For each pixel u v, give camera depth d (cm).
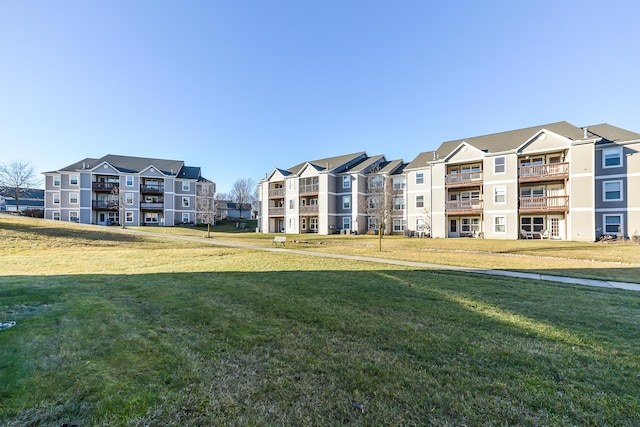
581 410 251
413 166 3148
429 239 2533
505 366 329
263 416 239
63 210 3909
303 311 528
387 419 238
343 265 1137
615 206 2127
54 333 401
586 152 2148
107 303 557
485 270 1035
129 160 4422
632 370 324
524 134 2650
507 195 2459
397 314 516
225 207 7256
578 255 1458
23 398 254
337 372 310
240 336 407
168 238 2344
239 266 1093
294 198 3694
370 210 3334
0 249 1426
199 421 231
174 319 475
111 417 234
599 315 525
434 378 300
